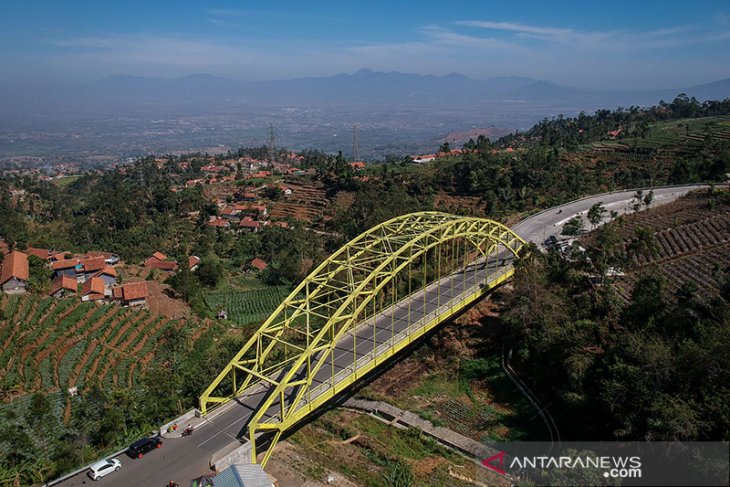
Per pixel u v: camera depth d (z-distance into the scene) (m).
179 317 79.69
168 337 66.25
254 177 182.50
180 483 36.38
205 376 52.81
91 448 43.31
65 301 76.00
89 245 123.44
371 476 41.97
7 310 70.44
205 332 76.12
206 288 100.31
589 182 121.88
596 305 57.94
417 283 74.94
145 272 101.81
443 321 65.38
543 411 48.81
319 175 167.12
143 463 38.69
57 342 65.12
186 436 42.00
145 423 46.62
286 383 42.31
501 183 123.88
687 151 136.00
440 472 41.66
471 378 57.12
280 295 97.31
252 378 54.25
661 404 36.06
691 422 33.66
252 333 74.31
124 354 65.50
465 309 69.44
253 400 47.56
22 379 57.50
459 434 46.84
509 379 55.66
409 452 45.22
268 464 43.19
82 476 37.41
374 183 142.62
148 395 49.56
